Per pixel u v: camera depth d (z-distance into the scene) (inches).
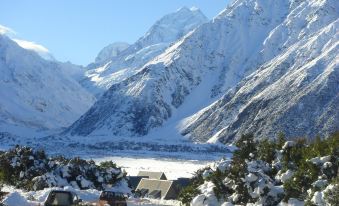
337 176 1540.4
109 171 3100.4
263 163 1926.7
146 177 3671.3
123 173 3161.9
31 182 2711.6
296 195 1684.3
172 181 3248.0
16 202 1667.1
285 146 1961.1
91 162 3125.0
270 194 1739.7
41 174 2886.3
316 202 1518.2
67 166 2942.9
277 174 1859.0
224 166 1947.6
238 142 2094.0
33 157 2997.0
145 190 3292.3
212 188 1860.2
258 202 1745.8
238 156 2050.9
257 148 2070.6
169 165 6392.7
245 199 1795.0
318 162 1702.8
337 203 1467.8
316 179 1676.9
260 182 1760.6
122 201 1715.1
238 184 1802.4
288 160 1913.1
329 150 1727.4
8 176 2950.3
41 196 1921.8
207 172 2123.5
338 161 1689.2
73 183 2896.2
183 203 2018.9
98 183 3006.9
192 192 1995.6
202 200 1843.0
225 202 1750.7
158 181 3302.2
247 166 1841.8
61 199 1423.5
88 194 2162.9
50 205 1406.3
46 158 3051.2
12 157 2994.6
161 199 2874.0
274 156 1987.0
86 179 2970.0
